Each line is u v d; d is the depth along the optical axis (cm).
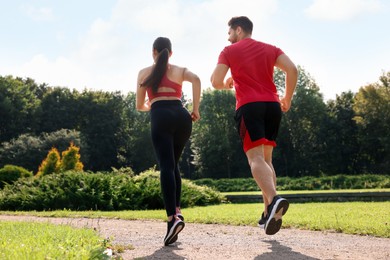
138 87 562
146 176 1684
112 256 404
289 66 508
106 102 7200
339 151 6178
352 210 1017
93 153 6906
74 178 1498
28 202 1415
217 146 6306
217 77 512
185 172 7412
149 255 426
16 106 6538
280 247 477
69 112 6994
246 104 485
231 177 6544
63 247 393
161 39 551
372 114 5672
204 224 746
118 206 1417
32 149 5888
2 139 6481
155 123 525
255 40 519
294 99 6406
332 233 600
